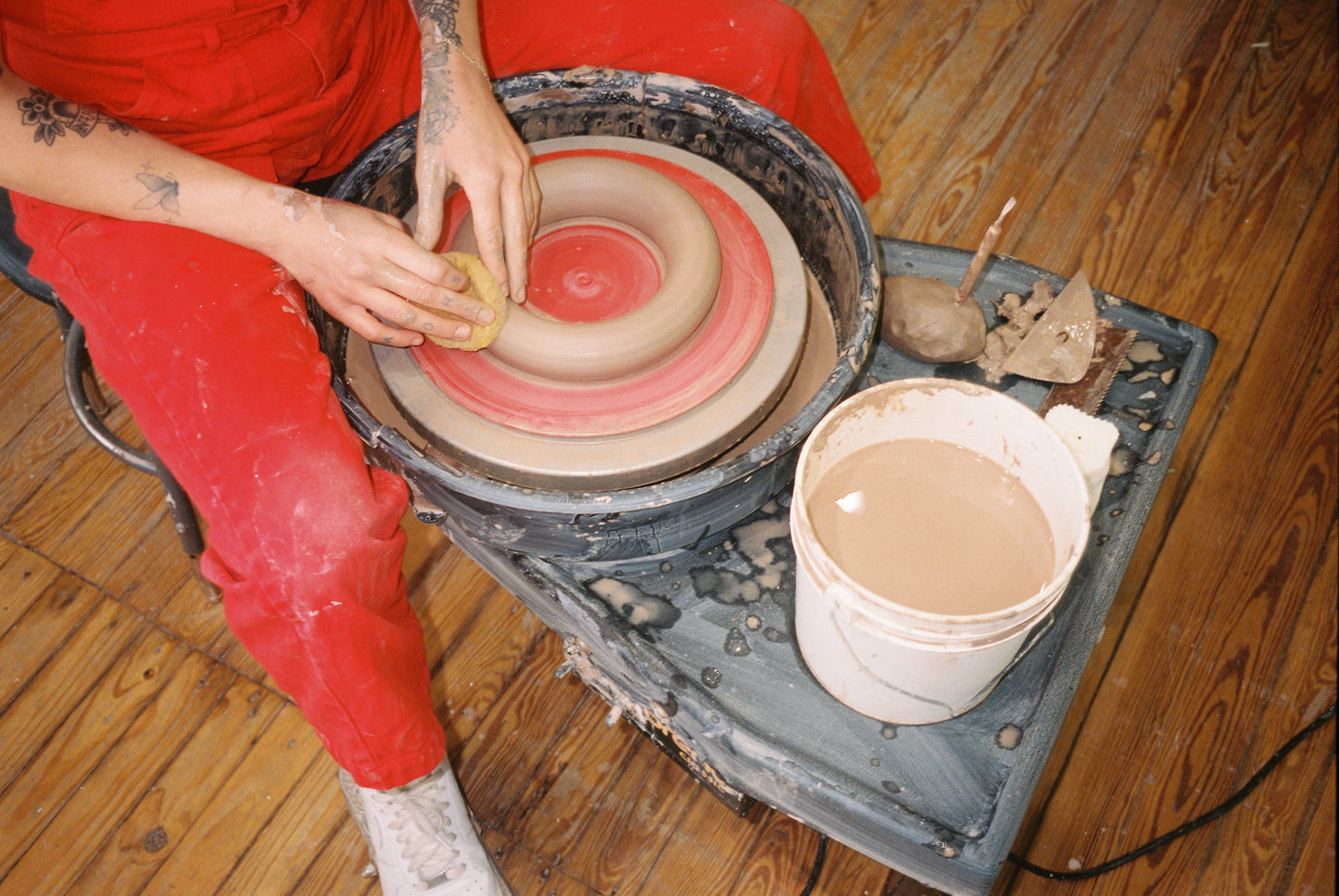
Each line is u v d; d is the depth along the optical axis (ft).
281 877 4.22
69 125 3.05
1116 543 3.30
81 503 5.16
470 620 4.84
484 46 4.20
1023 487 2.86
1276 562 4.87
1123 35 6.64
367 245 3.11
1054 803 4.33
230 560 3.12
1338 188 6.01
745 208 3.78
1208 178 6.07
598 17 4.22
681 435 3.26
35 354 5.59
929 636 2.46
